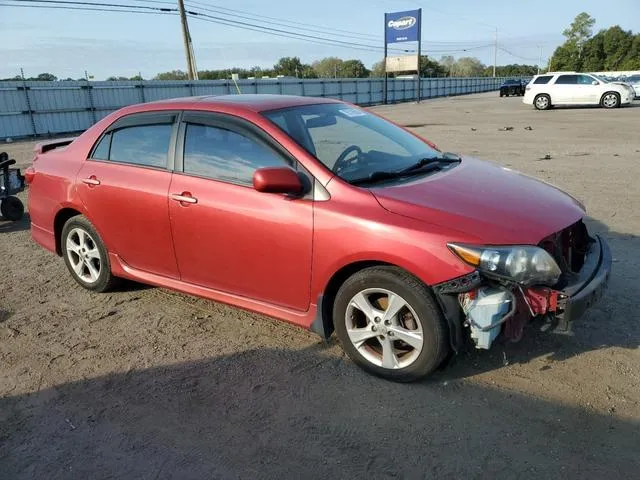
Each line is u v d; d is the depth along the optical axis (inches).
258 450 112.1
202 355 149.5
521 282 115.9
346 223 127.3
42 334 165.6
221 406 126.9
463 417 118.6
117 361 148.4
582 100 1030.4
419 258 119.0
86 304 186.1
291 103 160.9
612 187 325.4
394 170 146.0
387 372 131.5
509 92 1999.3
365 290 130.3
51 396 134.0
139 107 175.0
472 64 5004.9
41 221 201.9
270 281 144.0
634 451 106.0
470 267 115.9
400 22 1866.4
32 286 204.7
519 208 128.9
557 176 364.8
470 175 148.6
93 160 181.8
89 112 1033.5
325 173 134.1
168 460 110.5
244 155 146.3
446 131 711.7
